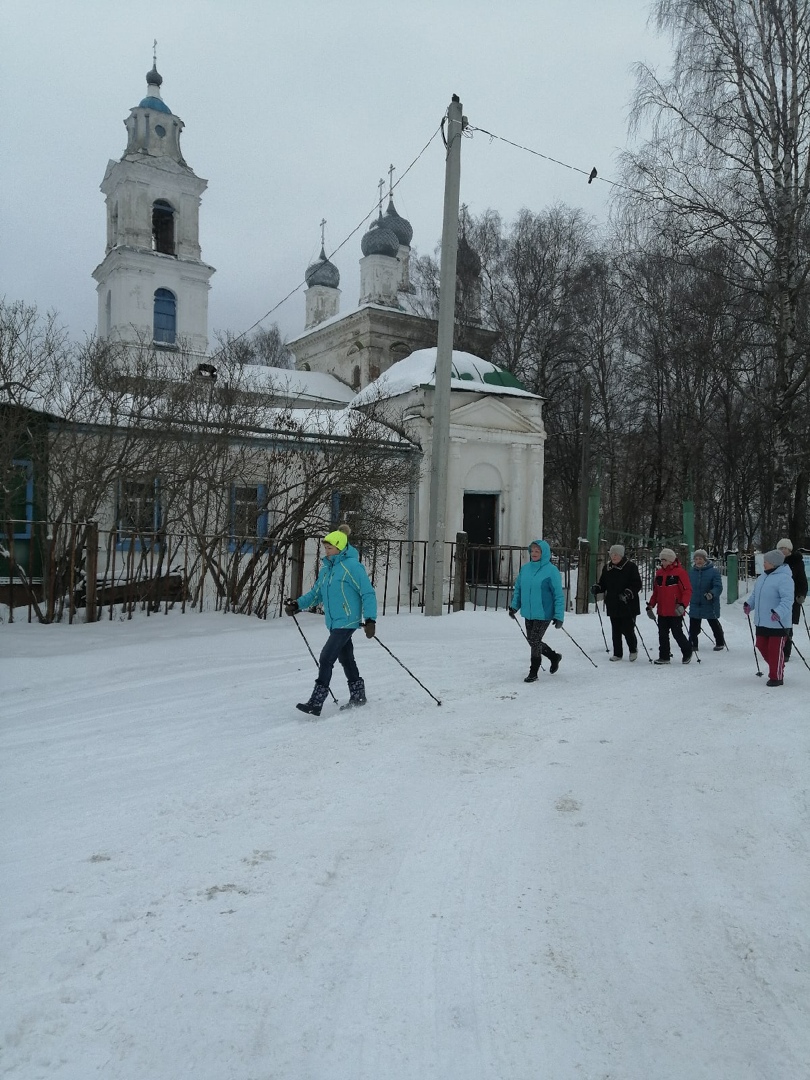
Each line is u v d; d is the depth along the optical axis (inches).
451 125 553.9
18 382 498.6
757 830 189.5
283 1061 112.7
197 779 223.3
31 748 254.8
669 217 778.2
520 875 166.9
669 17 761.0
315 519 589.3
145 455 520.1
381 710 302.2
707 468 1482.5
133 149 1638.8
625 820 195.6
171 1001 124.4
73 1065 111.0
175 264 1637.6
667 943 142.6
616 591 434.9
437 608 562.9
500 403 868.6
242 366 668.7
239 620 495.8
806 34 724.7
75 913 149.0
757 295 767.1
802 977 133.3
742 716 301.1
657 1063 113.5
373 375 1734.7
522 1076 110.5
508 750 251.8
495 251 1510.8
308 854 174.9
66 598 501.7
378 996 126.6
